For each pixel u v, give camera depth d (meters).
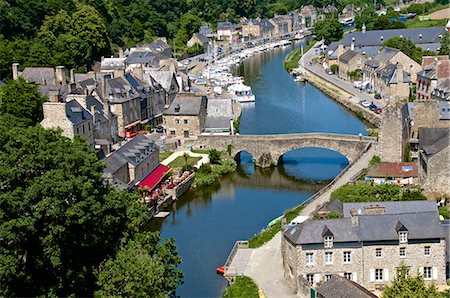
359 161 134.00
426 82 183.62
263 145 146.62
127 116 163.50
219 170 140.88
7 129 77.50
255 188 133.25
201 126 156.88
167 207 122.81
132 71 185.00
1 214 67.19
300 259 82.62
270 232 102.50
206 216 117.44
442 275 83.56
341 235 82.88
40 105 143.00
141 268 68.00
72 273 73.19
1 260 64.88
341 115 191.88
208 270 94.56
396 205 93.25
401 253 83.19
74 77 186.25
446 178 113.19
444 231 84.75
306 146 145.25
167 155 148.62
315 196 114.88
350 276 83.44
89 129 139.50
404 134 133.12
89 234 74.25
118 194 80.06
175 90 192.62
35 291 70.50
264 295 83.19
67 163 74.31
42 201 69.06
